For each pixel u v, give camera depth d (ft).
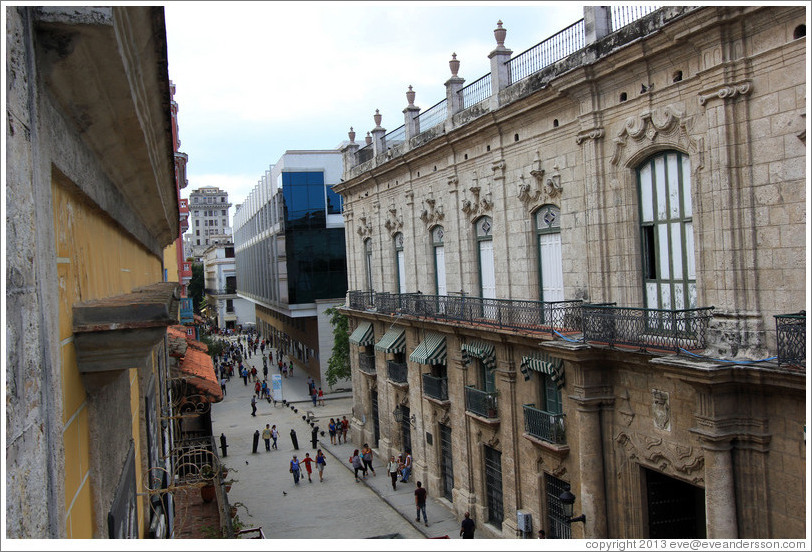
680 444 39.91
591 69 45.44
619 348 42.57
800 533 32.99
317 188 148.46
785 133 33.50
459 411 69.00
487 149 62.34
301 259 147.43
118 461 18.89
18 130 9.94
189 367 77.82
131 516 20.30
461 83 68.74
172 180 33.14
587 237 48.29
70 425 13.47
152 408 34.17
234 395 150.30
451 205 70.18
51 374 11.25
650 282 44.27
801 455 32.89
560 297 53.88
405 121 81.05
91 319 14.90
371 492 80.89
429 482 77.30
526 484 57.36
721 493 35.70
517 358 58.13
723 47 35.76
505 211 59.82
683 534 45.03
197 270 358.84
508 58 59.72
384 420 93.50
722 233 36.50
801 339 31.09
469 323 63.21
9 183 9.29
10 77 9.64
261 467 93.15
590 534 46.57
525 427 55.06
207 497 55.77
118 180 22.15
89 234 18.15
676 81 40.09
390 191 87.30
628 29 42.86
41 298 10.88
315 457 97.91
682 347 38.47
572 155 50.52
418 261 79.10
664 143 41.42
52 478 11.00
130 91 14.84
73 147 14.82
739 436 35.53
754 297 35.29
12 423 9.01
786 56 33.22
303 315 147.64
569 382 49.90
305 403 138.10
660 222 43.11
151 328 14.90
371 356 97.25
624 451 45.32
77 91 13.32
